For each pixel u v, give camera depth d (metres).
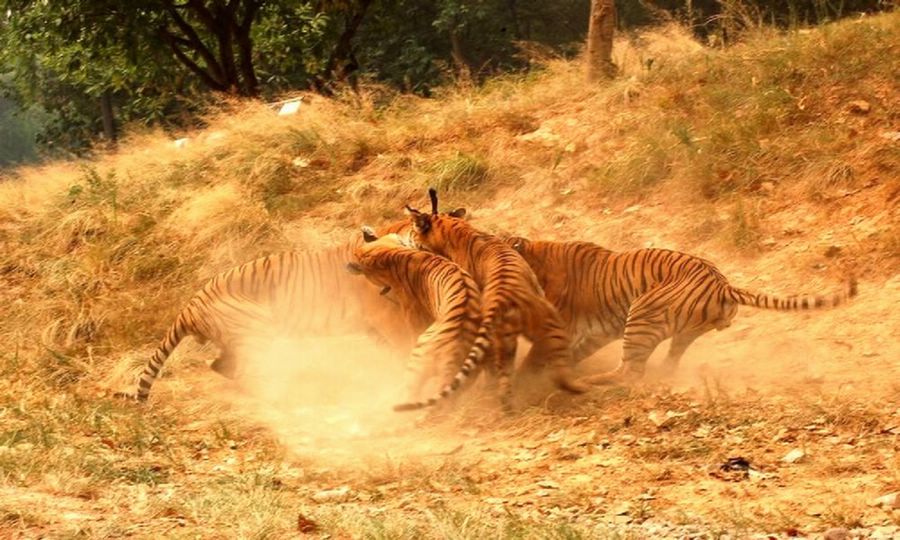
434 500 8.38
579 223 14.88
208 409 11.38
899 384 9.89
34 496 8.34
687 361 11.34
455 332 10.19
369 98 19.25
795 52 16.39
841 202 13.52
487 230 15.12
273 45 30.09
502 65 38.53
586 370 11.42
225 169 17.36
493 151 16.59
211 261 15.13
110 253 15.38
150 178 17.67
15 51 29.66
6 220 17.25
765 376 10.62
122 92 39.31
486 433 10.05
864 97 15.09
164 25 27.59
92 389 12.54
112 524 7.58
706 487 8.30
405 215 15.79
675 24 19.84
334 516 7.69
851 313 11.62
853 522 7.29
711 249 13.60
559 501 8.24
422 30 37.50
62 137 41.28
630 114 16.42
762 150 14.58
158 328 13.70
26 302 14.88
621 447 9.37
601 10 17.94
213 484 8.75
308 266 11.90
